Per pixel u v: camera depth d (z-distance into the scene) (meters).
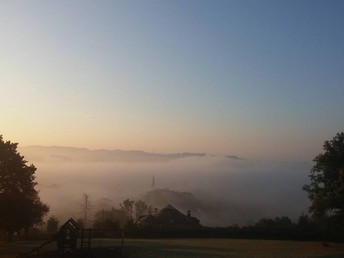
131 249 64.50
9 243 74.00
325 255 61.03
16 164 69.88
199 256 59.78
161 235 98.81
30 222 72.56
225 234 99.25
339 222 77.81
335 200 75.44
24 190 71.19
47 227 125.50
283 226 104.88
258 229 98.56
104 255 55.09
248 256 60.53
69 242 52.50
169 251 65.50
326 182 81.50
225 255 61.81
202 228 101.38
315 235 92.75
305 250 70.62
